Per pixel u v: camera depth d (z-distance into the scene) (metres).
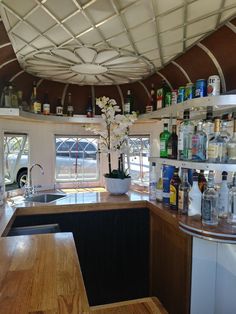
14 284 0.83
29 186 2.48
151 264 2.11
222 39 1.46
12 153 2.47
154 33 1.37
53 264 0.96
